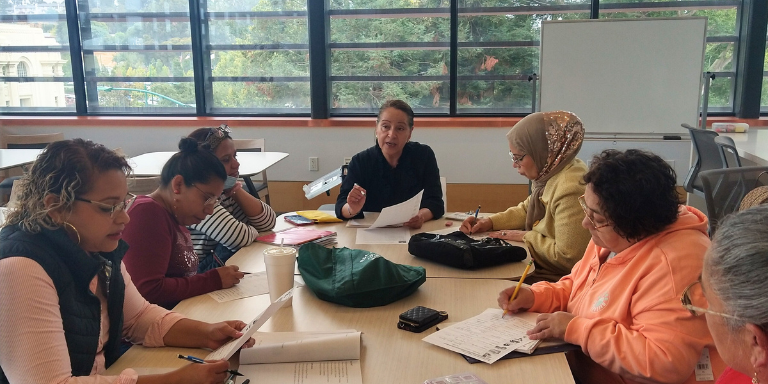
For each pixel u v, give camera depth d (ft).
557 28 15.44
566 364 4.18
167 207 5.86
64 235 3.83
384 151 9.00
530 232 7.29
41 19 18.86
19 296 3.53
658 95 15.30
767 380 2.33
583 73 15.52
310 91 18.30
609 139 15.74
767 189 4.61
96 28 18.78
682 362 3.92
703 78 16.87
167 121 18.13
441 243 6.47
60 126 18.54
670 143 15.96
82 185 3.79
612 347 4.17
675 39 14.97
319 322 4.93
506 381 3.95
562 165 7.19
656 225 4.40
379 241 7.44
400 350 4.41
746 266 2.27
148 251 5.46
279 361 4.21
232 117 18.62
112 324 4.41
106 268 4.40
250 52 18.56
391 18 17.76
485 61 17.65
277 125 17.85
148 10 18.54
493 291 5.66
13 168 12.63
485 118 17.60
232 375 3.96
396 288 5.27
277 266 5.19
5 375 3.61
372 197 9.18
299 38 18.30
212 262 7.32
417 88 18.12
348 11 17.88
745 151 11.93
